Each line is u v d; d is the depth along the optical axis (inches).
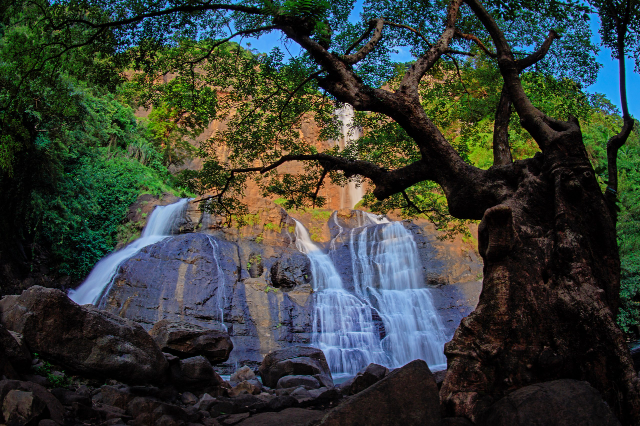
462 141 479.2
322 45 283.1
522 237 210.8
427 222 936.9
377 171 307.6
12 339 214.5
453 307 794.2
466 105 472.4
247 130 439.2
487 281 201.6
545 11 360.8
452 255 884.6
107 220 902.4
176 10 303.7
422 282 859.4
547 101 457.1
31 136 593.3
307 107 433.4
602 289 188.5
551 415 145.1
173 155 1211.9
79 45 338.6
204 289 708.0
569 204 211.0
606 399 168.9
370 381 301.1
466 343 191.3
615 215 241.1
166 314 668.1
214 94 420.2
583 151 220.7
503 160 292.7
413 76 279.3
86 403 209.2
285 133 451.8
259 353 661.3
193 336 327.6
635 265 720.3
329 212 1076.5
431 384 154.4
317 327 734.5
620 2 299.6
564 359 178.4
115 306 674.2
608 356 173.0
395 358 723.4
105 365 247.1
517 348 185.3
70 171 821.9
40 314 233.1
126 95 418.6
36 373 225.5
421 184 541.6
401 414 147.0
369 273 900.0
